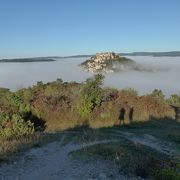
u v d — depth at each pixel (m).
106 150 23.61
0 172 19.17
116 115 47.47
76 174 19.16
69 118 46.00
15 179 18.28
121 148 24.47
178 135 36.31
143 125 45.12
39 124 44.75
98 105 48.16
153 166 21.39
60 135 32.12
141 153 24.77
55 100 49.38
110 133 36.53
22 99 50.44
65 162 21.55
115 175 19.33
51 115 46.19
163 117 50.44
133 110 49.72
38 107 46.94
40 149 25.16
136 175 19.77
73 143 27.83
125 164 21.16
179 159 24.89
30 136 30.44
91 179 18.41
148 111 50.56
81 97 47.31
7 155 22.45
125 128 42.84
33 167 20.45
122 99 52.66
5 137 29.92
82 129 42.75
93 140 29.30
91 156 22.45
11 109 43.34
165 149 30.16
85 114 46.22
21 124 32.44
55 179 18.41
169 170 19.45
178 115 52.38
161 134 37.66
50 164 21.17
